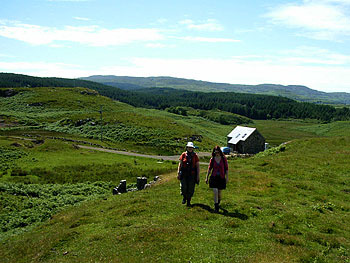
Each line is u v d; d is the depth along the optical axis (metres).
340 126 183.50
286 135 171.00
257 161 29.86
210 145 103.56
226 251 9.30
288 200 15.86
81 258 9.67
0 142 60.78
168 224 11.84
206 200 15.59
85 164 50.78
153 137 100.75
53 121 125.25
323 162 25.66
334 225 12.00
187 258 8.84
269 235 10.70
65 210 21.20
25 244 13.55
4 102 159.38
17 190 27.02
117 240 10.70
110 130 107.56
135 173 44.69
